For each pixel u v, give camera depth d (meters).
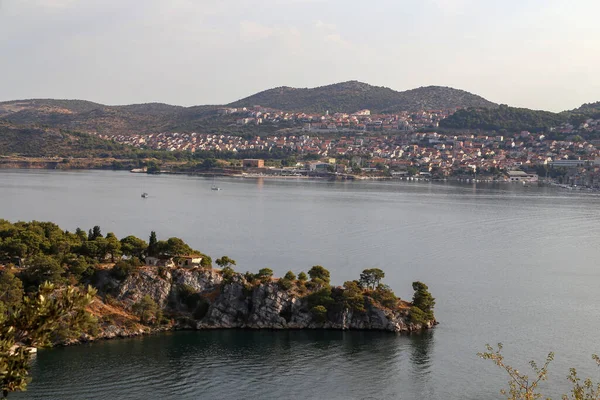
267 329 163.50
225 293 168.25
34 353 140.88
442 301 191.75
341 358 144.88
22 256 172.12
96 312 156.12
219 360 142.12
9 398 120.62
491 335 162.00
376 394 127.50
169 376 132.88
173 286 169.25
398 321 164.62
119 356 142.25
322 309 164.00
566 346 154.75
